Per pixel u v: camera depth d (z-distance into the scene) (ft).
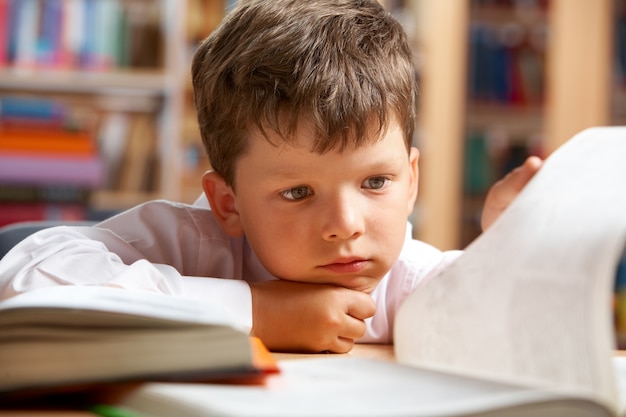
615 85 9.98
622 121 10.02
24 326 1.59
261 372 1.68
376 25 3.11
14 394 1.58
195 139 9.16
